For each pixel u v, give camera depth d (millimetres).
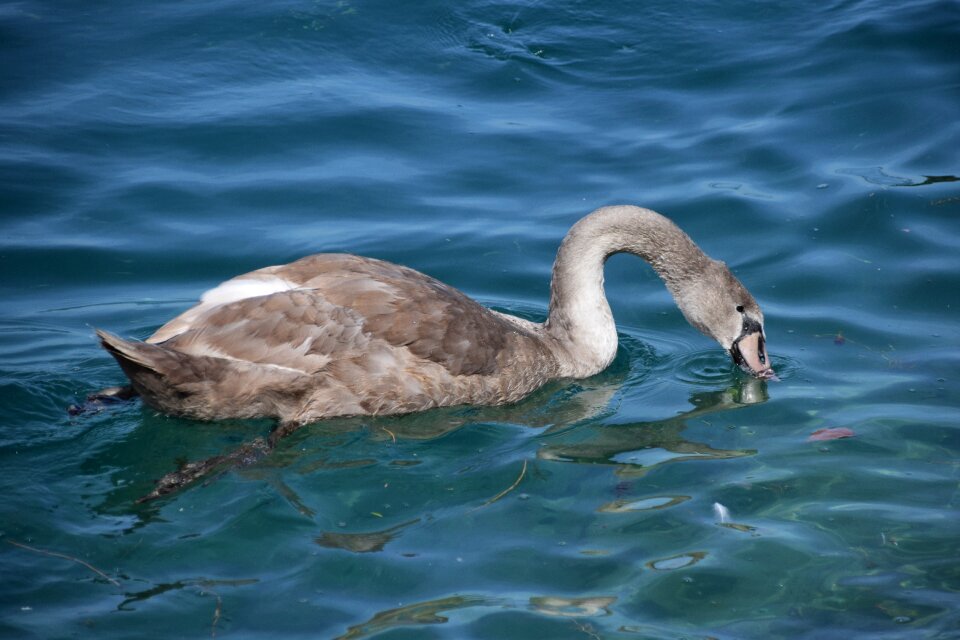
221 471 9586
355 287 10562
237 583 8141
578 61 18031
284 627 7699
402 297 10688
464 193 14781
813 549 8617
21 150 14836
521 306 12891
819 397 11055
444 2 19281
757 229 14039
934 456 9883
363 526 8867
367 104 16500
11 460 9664
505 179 15094
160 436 10125
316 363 10227
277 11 18641
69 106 15867
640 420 10852
